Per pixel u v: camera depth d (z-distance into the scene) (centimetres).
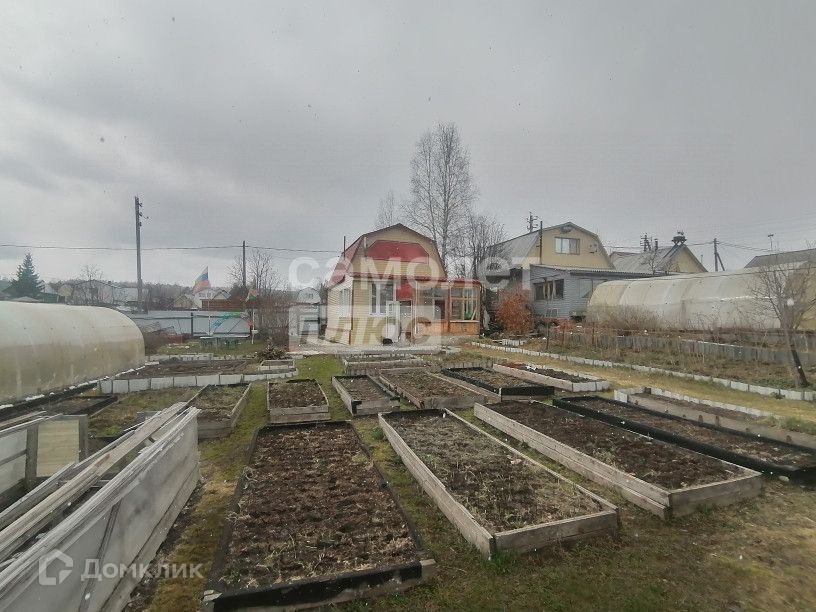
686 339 1141
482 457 454
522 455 454
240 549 287
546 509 336
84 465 314
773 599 261
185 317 2273
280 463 441
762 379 848
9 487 346
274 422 636
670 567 288
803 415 628
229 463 478
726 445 488
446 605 253
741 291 1242
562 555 297
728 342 1098
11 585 164
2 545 207
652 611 250
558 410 634
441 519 350
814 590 269
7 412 623
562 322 1638
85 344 834
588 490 385
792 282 924
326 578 248
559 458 471
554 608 252
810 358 906
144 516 288
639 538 320
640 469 413
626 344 1277
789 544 315
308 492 373
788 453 460
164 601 261
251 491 375
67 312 838
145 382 849
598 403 694
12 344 644
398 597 258
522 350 1459
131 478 270
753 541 319
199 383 894
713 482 383
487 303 2239
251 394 820
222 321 2291
